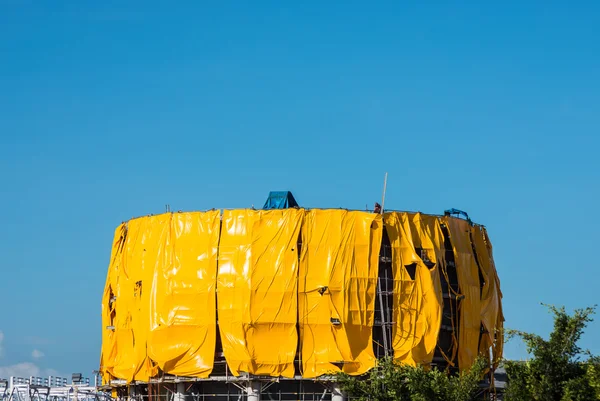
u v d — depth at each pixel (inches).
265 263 3341.5
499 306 3789.4
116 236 3786.9
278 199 3595.0
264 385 3299.7
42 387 4200.3
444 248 3511.3
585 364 2669.8
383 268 3395.7
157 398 3447.3
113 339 3624.5
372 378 3061.0
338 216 3405.5
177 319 3366.1
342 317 3294.8
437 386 2903.5
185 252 3432.6
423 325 3356.3
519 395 2674.7
